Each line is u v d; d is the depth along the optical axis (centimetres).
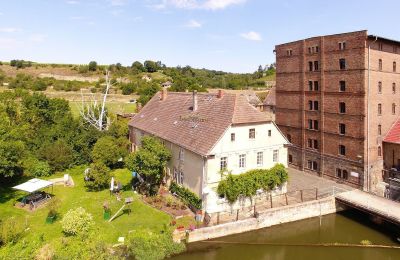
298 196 3816
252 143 3556
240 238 3070
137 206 3509
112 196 3806
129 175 4622
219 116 3603
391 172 4219
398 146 4191
